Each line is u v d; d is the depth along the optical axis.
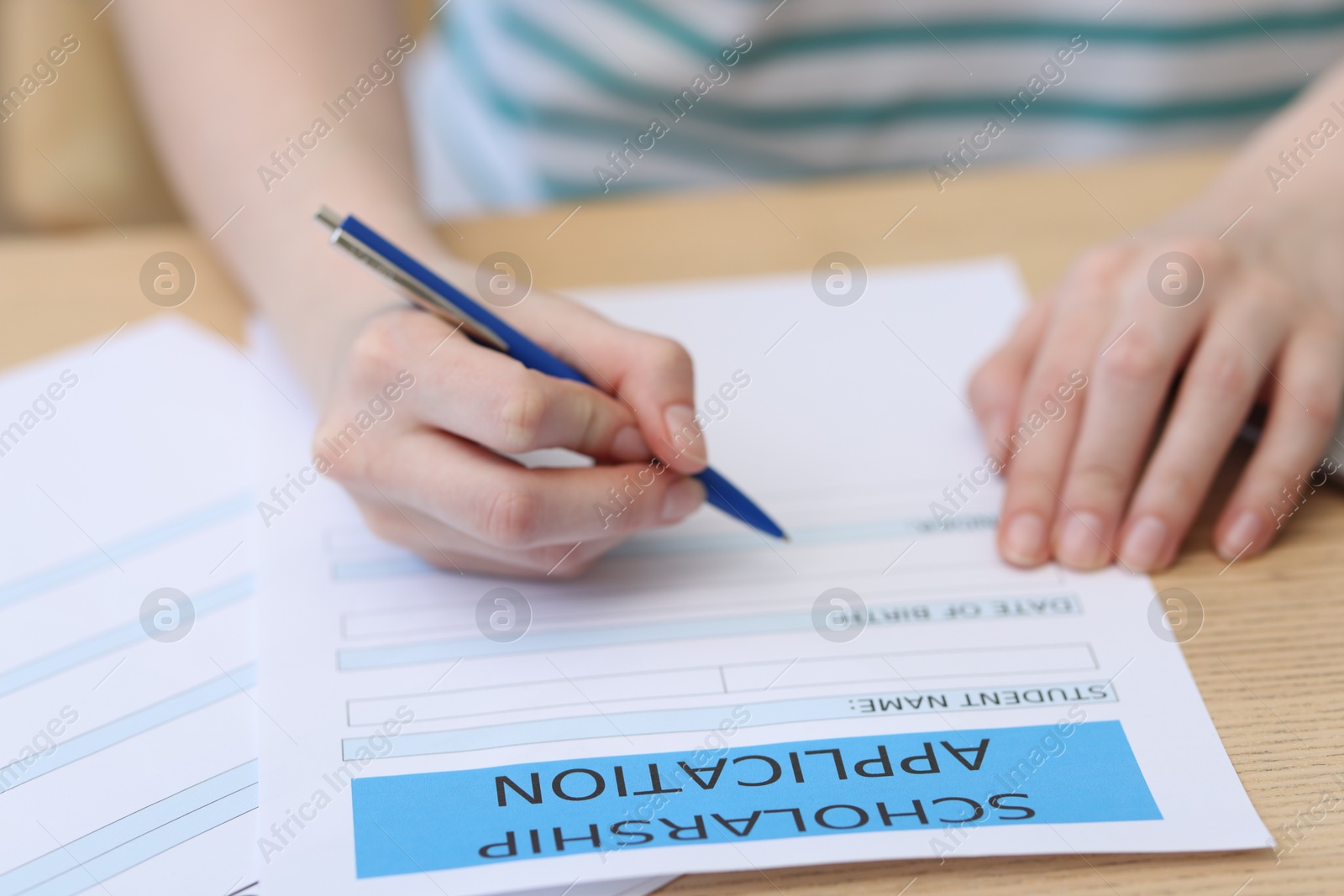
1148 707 0.44
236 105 0.67
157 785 0.42
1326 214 0.62
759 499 0.55
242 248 0.64
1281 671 0.46
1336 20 0.94
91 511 0.54
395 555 0.52
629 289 0.69
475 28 1.04
